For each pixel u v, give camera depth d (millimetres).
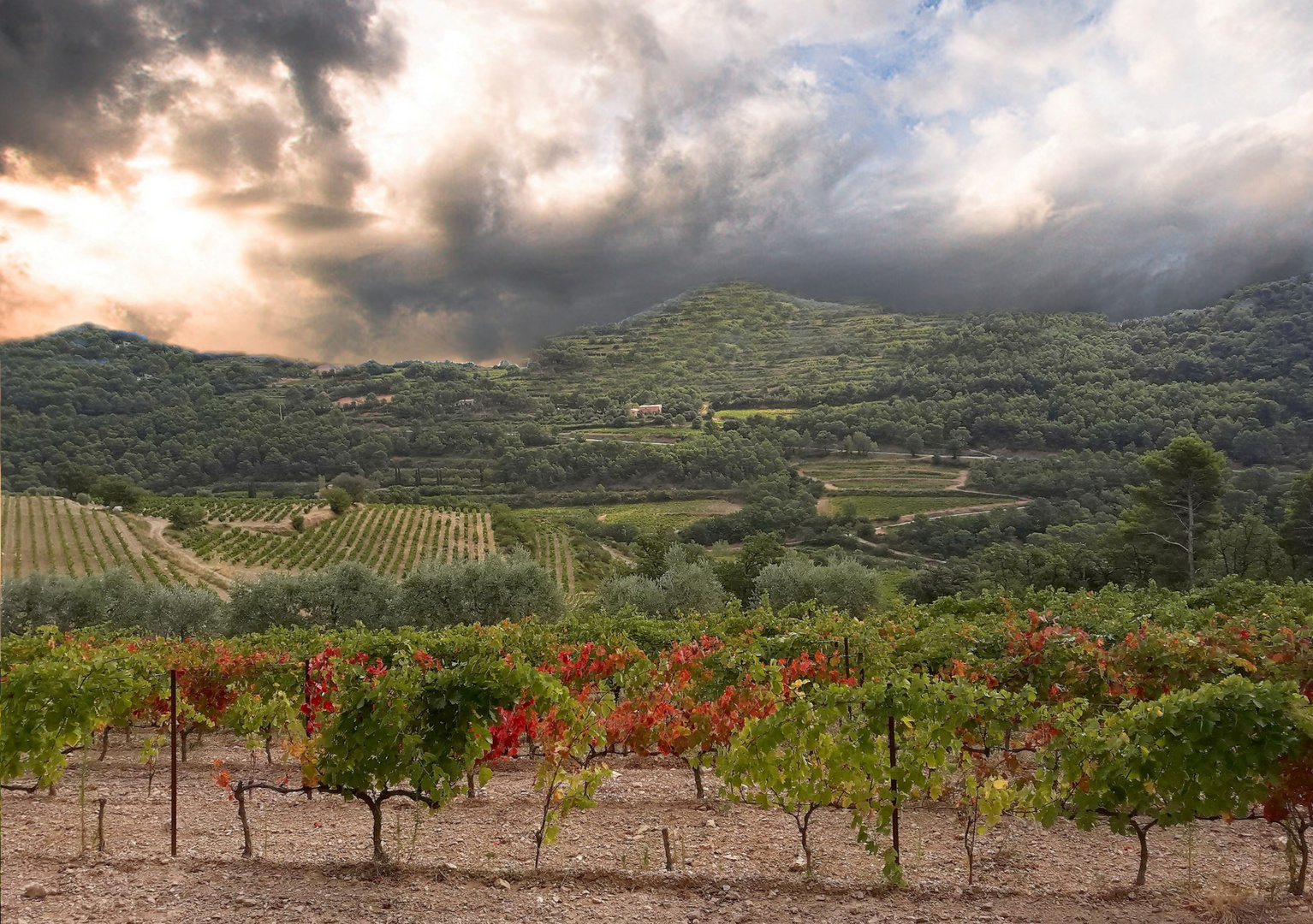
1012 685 10688
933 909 5668
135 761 12266
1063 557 54812
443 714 6859
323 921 5484
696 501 127062
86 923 5453
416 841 7305
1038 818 6434
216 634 45656
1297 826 6562
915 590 62906
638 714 9789
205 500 118062
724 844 7191
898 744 6621
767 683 10469
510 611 45969
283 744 10305
